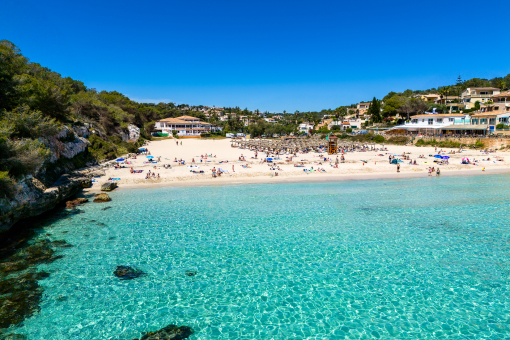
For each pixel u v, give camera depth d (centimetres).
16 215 2055
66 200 2870
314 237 2030
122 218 2408
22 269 1595
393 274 1556
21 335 1126
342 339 1114
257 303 1330
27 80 3641
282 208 2694
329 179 4053
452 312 1262
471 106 10806
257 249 1853
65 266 1636
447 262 1675
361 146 7581
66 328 1170
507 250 1817
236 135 12169
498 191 3288
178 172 4206
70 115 4538
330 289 1430
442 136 7562
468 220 2339
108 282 1487
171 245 1908
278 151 6456
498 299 1345
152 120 11756
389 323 1198
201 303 1333
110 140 6003
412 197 3062
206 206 2758
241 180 3972
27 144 2186
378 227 2211
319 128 14988
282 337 1127
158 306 1311
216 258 1738
